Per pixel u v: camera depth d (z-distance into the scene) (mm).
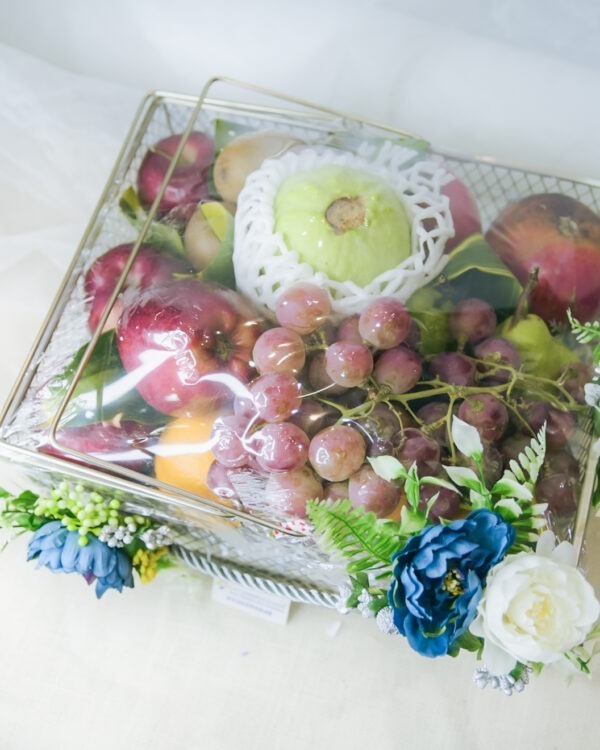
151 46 951
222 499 604
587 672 567
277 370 590
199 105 762
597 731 705
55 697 711
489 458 591
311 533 594
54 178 865
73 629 739
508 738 702
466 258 654
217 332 606
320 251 604
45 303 828
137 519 689
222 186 707
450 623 541
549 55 917
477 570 537
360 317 604
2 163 865
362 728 706
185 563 738
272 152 706
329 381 589
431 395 601
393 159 712
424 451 579
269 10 921
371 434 581
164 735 700
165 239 678
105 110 891
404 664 730
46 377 653
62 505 676
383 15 918
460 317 621
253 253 621
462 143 938
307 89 957
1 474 784
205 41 939
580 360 650
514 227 686
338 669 728
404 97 942
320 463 572
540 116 920
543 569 531
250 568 728
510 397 610
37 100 882
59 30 951
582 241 674
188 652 733
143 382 607
